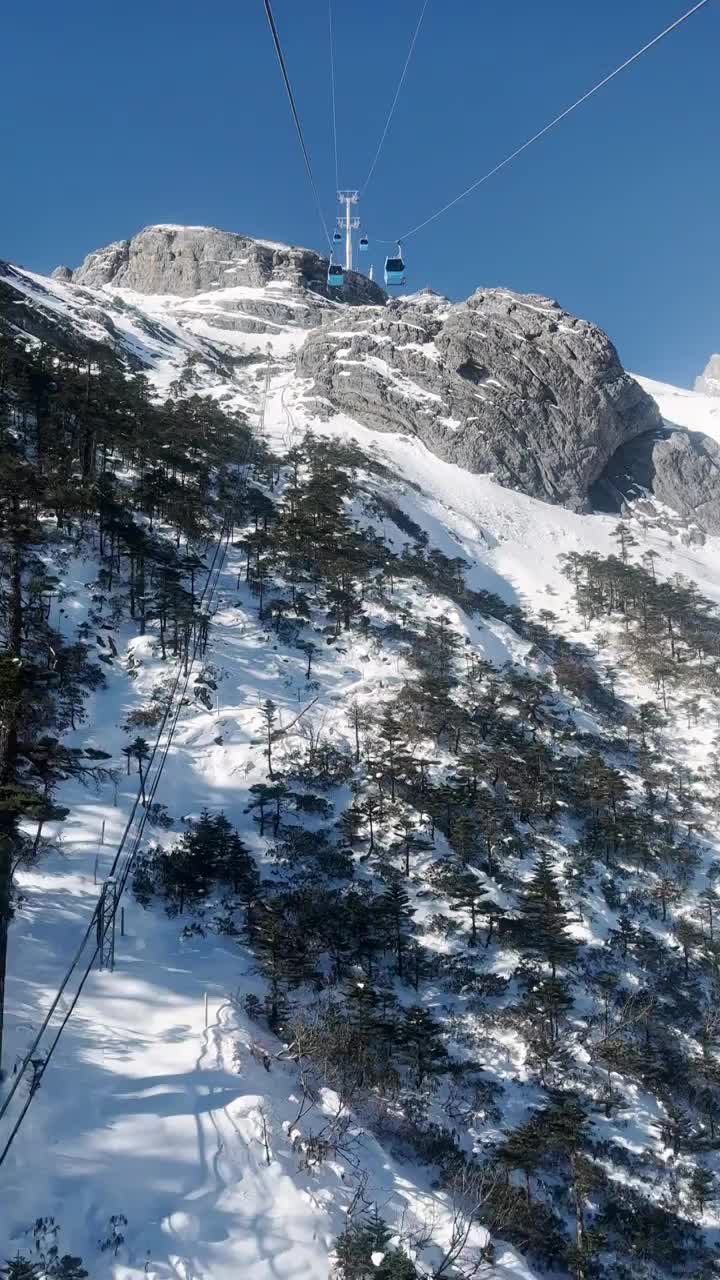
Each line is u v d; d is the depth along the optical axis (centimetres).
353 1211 2397
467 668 7869
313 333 18138
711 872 5997
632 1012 4475
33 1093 2433
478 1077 3869
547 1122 3462
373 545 9806
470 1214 2711
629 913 5394
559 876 5494
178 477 9519
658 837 6191
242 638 7300
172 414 10731
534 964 4669
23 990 3247
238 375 18388
